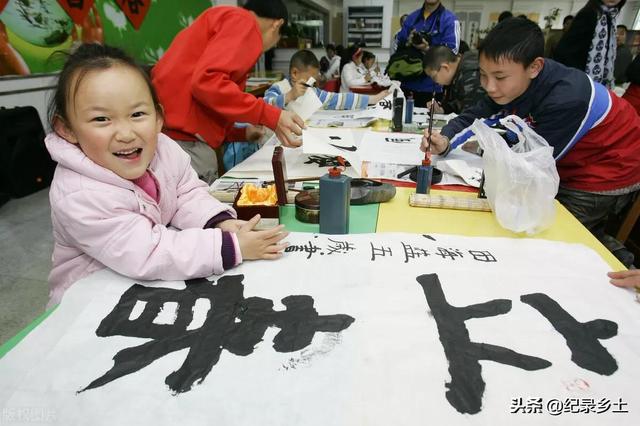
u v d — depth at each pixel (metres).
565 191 1.17
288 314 0.51
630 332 0.48
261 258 0.62
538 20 6.85
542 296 0.54
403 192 0.94
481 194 0.87
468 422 0.36
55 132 0.60
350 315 0.51
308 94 1.60
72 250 0.65
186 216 0.74
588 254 0.65
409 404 0.38
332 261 0.62
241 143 1.75
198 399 0.39
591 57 2.04
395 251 0.65
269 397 0.39
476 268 0.61
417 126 1.62
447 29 2.57
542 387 0.40
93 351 0.45
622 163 1.07
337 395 0.39
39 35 2.37
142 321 0.50
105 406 0.38
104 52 0.57
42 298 1.55
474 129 0.81
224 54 1.00
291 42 5.89
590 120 0.99
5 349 0.45
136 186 0.64
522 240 0.70
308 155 1.19
